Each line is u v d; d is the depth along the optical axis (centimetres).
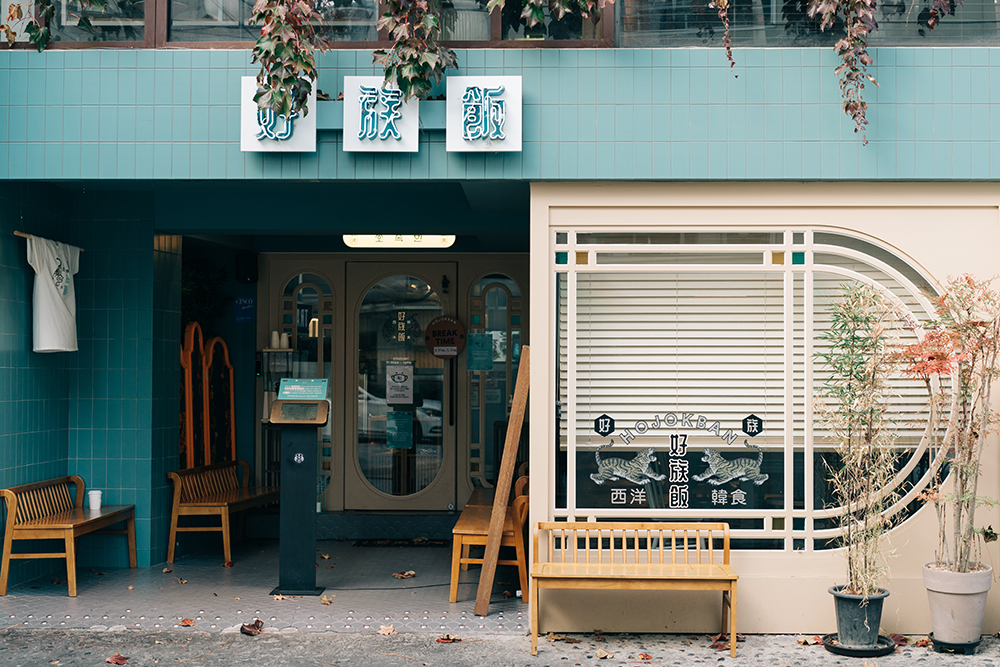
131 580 627
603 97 527
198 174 534
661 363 538
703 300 538
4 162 538
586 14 528
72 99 538
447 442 830
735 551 528
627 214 535
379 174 529
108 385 666
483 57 529
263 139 524
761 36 534
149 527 669
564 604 520
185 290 766
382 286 835
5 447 577
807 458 532
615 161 526
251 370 833
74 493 659
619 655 479
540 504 531
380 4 525
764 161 523
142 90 537
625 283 538
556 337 538
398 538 800
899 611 525
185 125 535
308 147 525
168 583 619
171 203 676
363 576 651
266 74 517
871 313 494
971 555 526
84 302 668
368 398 835
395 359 834
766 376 536
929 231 532
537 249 535
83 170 536
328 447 834
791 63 525
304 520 597
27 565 616
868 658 476
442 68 516
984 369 485
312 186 659
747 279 538
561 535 529
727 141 525
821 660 473
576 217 536
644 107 527
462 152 526
